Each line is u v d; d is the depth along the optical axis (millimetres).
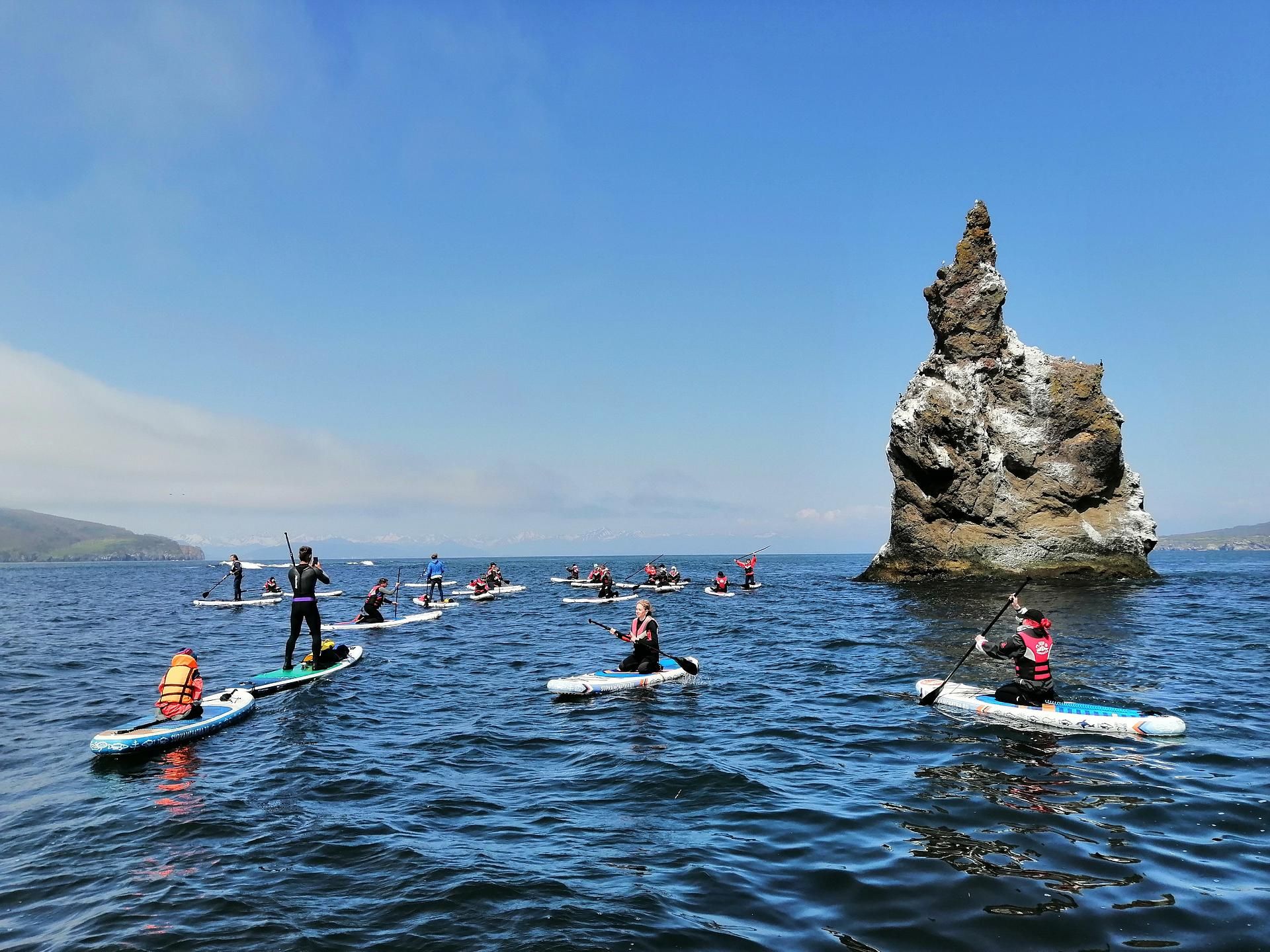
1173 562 107812
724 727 11219
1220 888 5668
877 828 7074
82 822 7551
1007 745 9852
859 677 14969
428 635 23000
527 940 5031
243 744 10500
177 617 30203
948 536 38469
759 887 5859
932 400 37500
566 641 21484
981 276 38094
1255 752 9305
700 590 43188
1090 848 6496
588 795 8250
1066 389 37125
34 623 27750
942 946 4891
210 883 6098
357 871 6266
